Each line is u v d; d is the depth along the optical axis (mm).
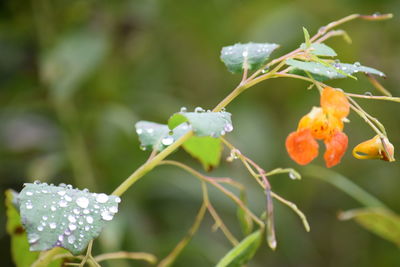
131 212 852
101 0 915
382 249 1043
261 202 914
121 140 883
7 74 889
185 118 662
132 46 958
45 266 684
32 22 877
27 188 654
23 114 895
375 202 802
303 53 674
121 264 809
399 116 1054
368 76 693
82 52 845
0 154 871
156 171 874
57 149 887
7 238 878
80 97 899
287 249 977
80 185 839
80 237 648
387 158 669
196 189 874
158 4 982
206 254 850
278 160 1047
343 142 667
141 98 948
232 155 684
